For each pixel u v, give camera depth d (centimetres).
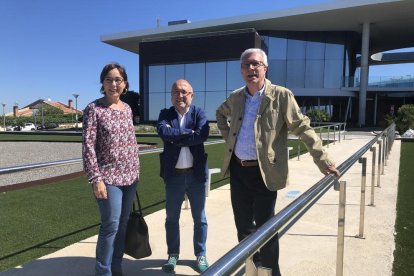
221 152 1328
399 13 3108
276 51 3475
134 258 351
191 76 3203
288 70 3497
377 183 695
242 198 302
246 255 128
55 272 335
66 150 1599
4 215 516
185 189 341
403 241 413
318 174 845
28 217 507
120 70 298
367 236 430
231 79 3055
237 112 293
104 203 291
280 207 568
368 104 3875
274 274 282
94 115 287
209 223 480
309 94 3450
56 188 706
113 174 291
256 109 285
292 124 277
